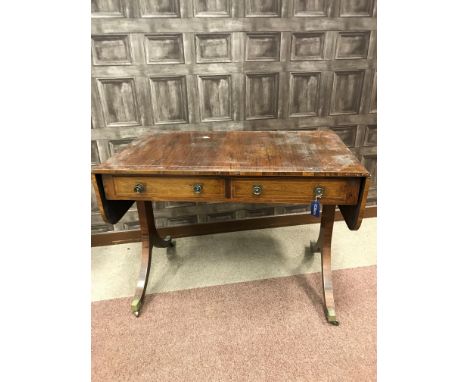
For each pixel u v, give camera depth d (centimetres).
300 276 163
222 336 129
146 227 150
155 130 172
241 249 187
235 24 157
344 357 118
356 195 111
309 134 150
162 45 156
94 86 159
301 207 208
